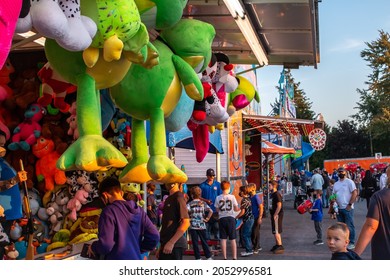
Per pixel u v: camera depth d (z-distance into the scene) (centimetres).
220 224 1097
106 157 330
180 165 1514
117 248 458
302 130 2069
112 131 675
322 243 1377
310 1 656
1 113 595
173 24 414
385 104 6725
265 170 2452
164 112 428
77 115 353
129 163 446
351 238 1216
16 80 621
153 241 496
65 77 366
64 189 629
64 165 329
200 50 453
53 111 602
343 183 1224
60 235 620
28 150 612
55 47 359
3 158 568
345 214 1219
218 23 709
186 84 432
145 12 388
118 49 329
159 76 413
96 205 628
